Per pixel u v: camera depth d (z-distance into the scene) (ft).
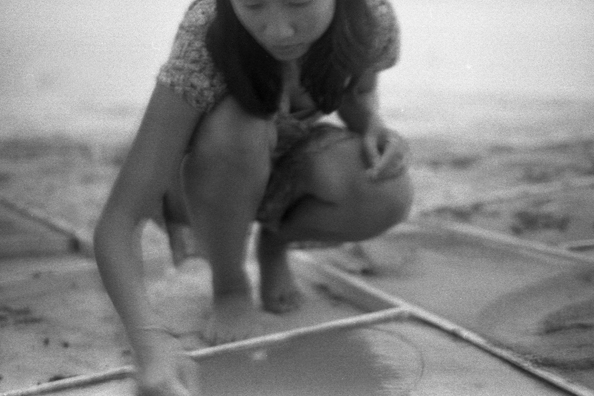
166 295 7.18
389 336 5.82
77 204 10.61
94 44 24.71
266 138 5.60
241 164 5.49
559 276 7.19
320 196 6.14
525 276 7.25
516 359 5.23
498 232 8.70
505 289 6.89
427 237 8.66
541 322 6.04
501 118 16.31
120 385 5.12
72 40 25.09
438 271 7.50
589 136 14.32
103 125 17.04
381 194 6.08
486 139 14.38
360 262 7.83
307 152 6.11
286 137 6.16
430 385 4.95
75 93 20.75
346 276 7.15
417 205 10.04
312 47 5.34
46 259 8.39
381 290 6.97
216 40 5.16
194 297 7.11
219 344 5.87
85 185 11.89
